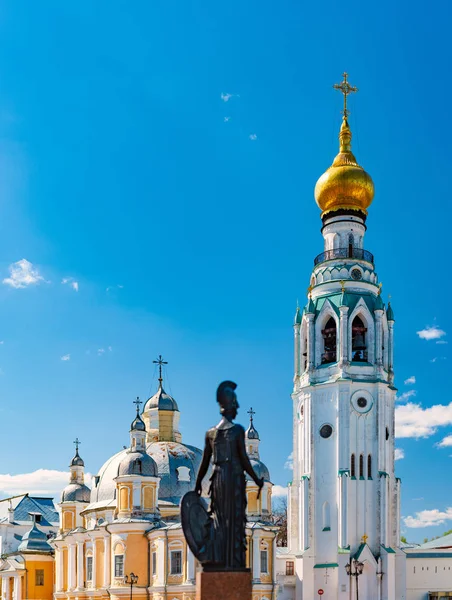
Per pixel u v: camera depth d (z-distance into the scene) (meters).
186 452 116.00
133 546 101.44
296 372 108.50
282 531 155.38
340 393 100.44
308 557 98.12
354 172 109.06
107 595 103.50
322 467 100.75
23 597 130.62
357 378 101.56
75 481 128.25
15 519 154.50
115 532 102.81
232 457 32.28
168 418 124.62
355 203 109.25
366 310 103.69
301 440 105.00
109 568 103.12
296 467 106.56
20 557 132.50
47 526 154.12
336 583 95.50
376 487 99.00
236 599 31.27
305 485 100.31
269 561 100.25
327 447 100.94
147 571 101.12
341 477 98.00
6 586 134.25
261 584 97.69
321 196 110.62
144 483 104.50
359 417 100.75
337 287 105.69
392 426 103.69
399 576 99.56
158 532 98.38
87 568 110.00
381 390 101.56
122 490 104.75
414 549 113.50
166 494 110.56
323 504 99.69
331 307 103.94
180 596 95.25
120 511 104.44
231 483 32.12
